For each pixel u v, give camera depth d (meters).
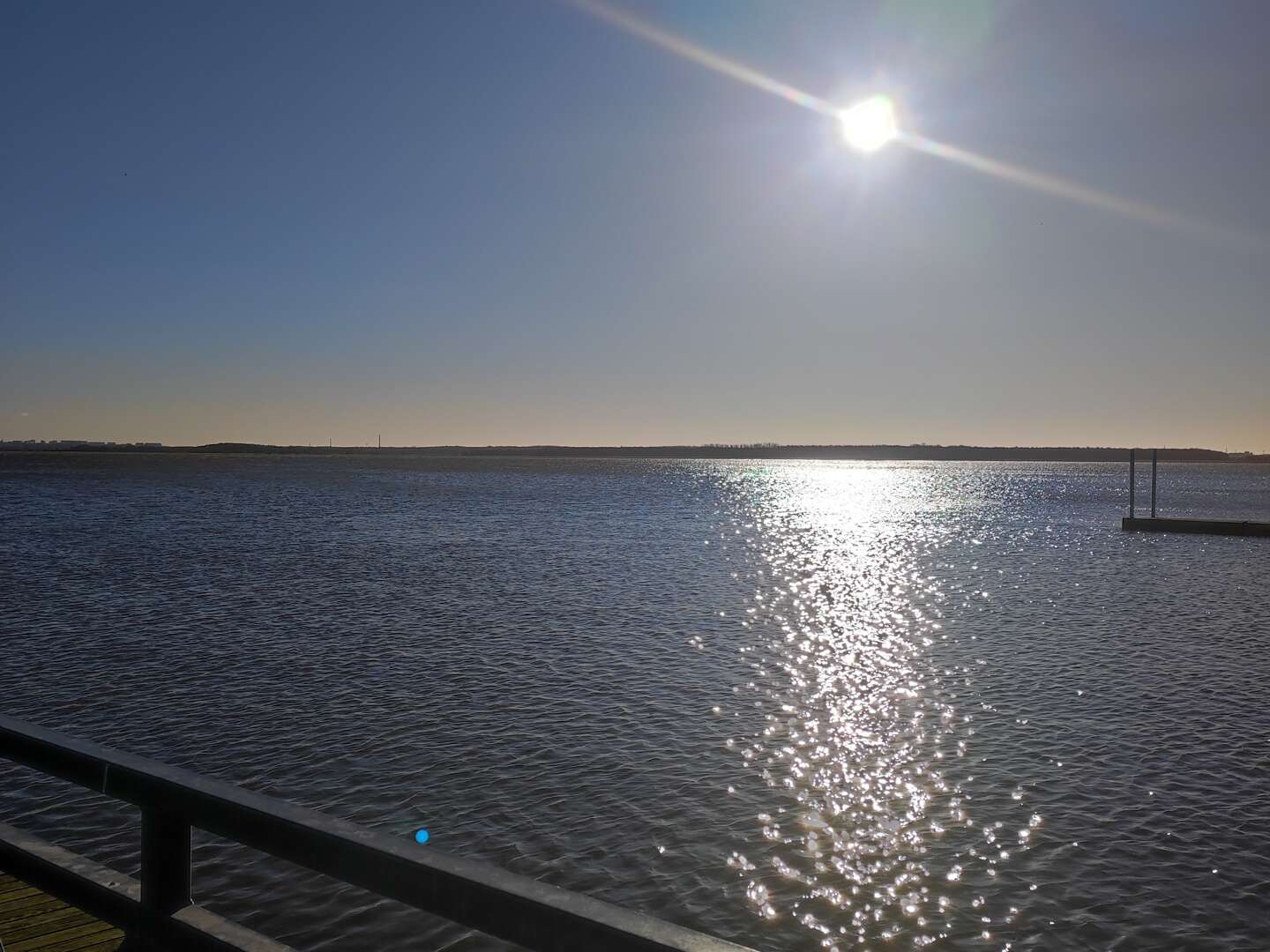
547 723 15.29
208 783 3.51
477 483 132.25
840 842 10.95
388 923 9.23
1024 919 9.30
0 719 4.39
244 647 20.89
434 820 11.48
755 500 97.12
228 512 67.00
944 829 11.28
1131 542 50.31
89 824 11.30
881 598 30.00
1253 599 29.44
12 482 121.31
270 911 9.43
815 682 18.17
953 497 109.62
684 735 14.74
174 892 3.70
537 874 10.16
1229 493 126.19
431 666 19.14
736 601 28.47
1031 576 35.66
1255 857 10.48
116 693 16.92
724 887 9.95
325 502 80.19
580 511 72.19
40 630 22.72
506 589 30.30
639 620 24.89
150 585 30.44
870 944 8.91
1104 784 12.67
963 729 15.16
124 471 185.25
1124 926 9.16
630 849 10.75
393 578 32.62
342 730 14.84
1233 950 8.73
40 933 4.73
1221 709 16.19
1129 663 19.92
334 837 3.06
